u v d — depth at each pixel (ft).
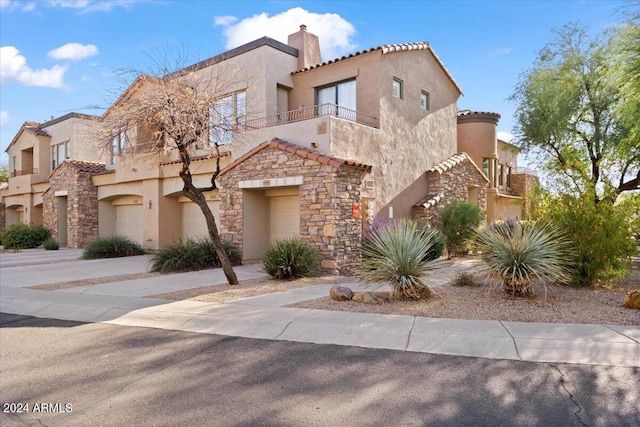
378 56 53.93
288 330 22.27
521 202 36.65
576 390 14.55
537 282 32.53
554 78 57.11
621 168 51.55
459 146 78.18
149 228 67.77
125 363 18.45
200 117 34.83
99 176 77.71
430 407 13.67
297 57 61.67
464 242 55.47
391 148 55.72
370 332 21.16
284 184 46.01
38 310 29.32
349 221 43.98
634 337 19.06
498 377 15.80
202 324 24.12
